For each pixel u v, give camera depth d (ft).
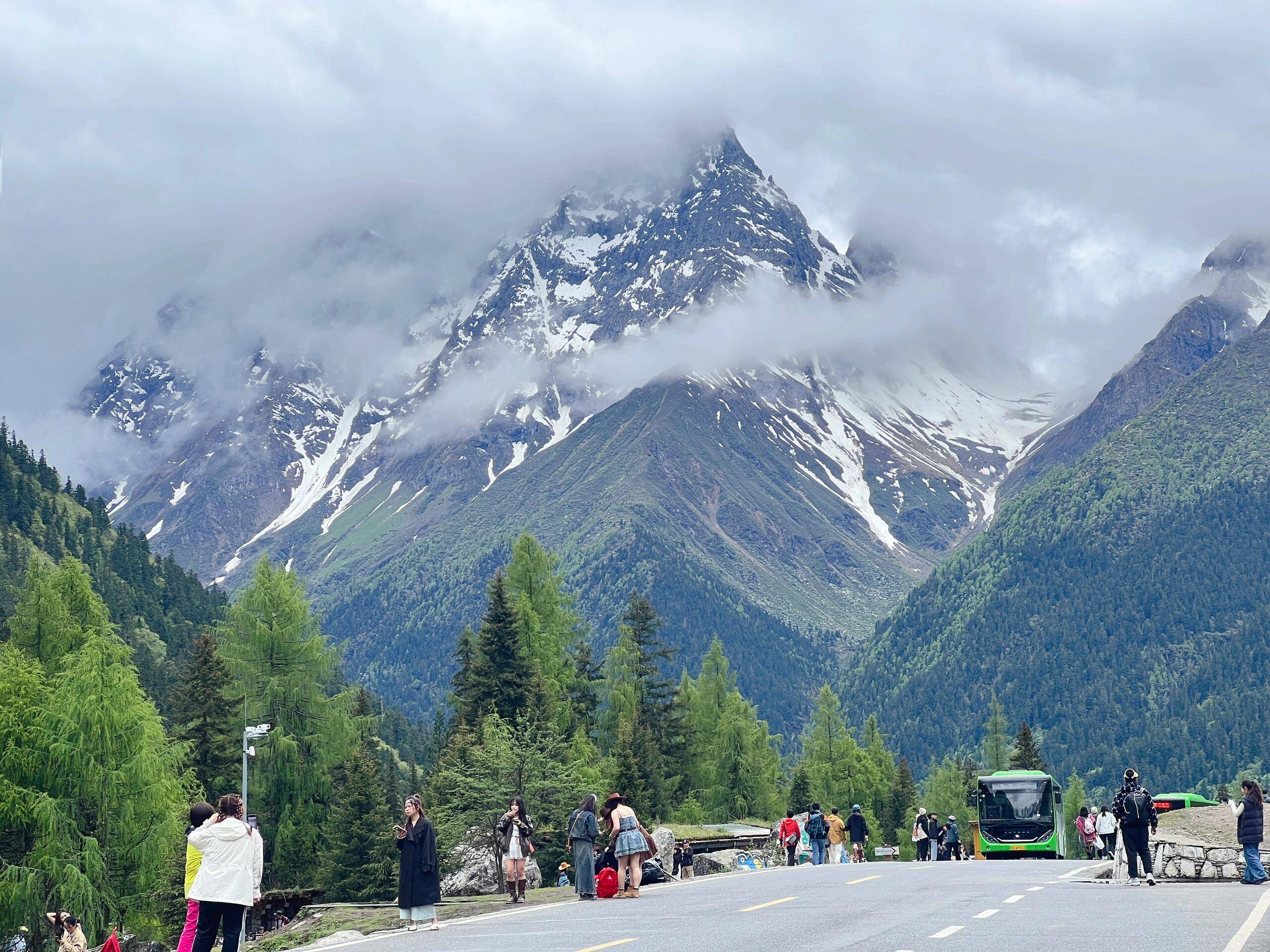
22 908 162.91
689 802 345.72
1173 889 109.19
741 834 247.70
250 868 67.77
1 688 176.45
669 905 99.50
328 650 235.40
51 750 170.91
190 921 67.67
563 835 212.64
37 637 215.51
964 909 90.33
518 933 81.41
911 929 77.36
